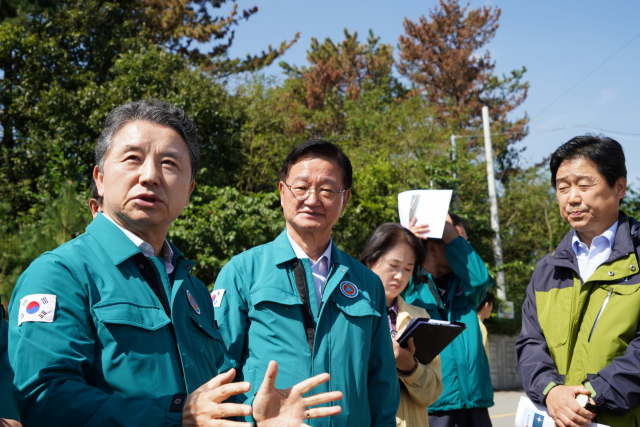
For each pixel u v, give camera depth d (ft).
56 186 36.86
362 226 40.57
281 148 46.39
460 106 89.56
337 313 8.21
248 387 5.13
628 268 8.99
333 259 8.79
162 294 6.29
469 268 12.82
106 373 5.53
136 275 6.15
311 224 8.60
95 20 49.47
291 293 8.25
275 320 8.04
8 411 4.68
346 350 8.00
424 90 97.45
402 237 10.93
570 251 9.73
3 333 4.90
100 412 5.10
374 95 67.21
